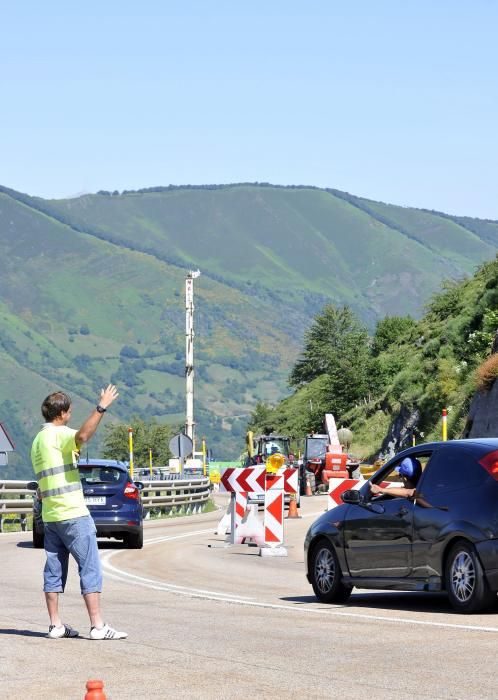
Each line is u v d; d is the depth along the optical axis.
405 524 13.27
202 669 9.05
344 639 10.73
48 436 10.53
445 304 97.00
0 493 33.09
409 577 13.20
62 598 15.14
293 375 139.38
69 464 10.56
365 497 14.13
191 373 54.34
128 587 17.11
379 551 13.61
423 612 12.94
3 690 8.24
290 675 8.76
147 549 26.00
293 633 11.23
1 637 10.91
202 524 37.06
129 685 8.38
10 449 30.34
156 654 9.83
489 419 43.12
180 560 22.81
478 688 8.16
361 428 86.06
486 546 12.23
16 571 20.05
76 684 8.45
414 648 10.07
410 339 99.56
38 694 8.08
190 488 46.72
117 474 25.92
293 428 116.94
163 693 8.06
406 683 8.38
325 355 135.62
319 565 14.61
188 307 54.59
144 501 41.91
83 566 10.65
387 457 66.75
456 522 12.60
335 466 51.56
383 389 95.12
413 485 13.74
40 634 11.13
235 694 8.00
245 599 15.09
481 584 12.27
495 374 43.88
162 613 13.22
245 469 26.95
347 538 14.12
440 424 60.38
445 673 8.77
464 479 12.83
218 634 11.17
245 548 26.22
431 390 63.25
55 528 10.61
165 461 173.75
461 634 10.87
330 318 138.50
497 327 63.88
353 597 15.12
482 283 92.06
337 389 98.00
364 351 100.31
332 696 7.89
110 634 10.70
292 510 38.56
